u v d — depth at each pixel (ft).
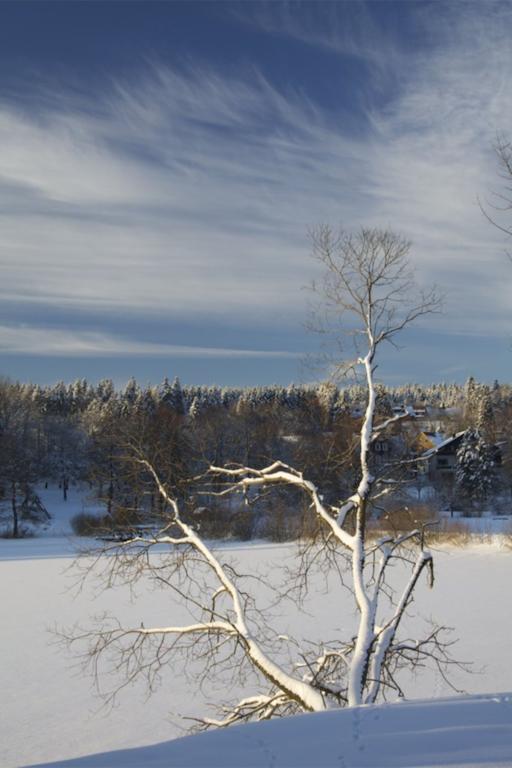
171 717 52.80
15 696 58.49
